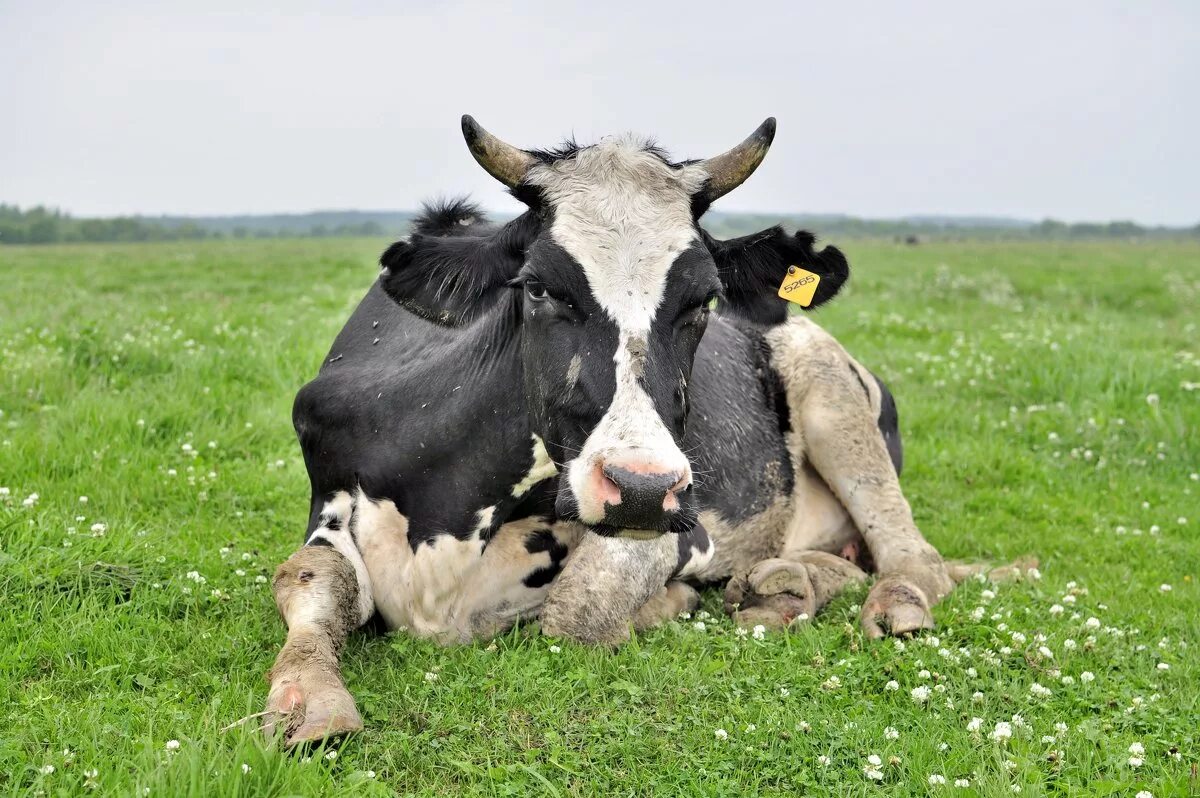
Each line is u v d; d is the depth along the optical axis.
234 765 3.87
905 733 4.70
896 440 8.45
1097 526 8.31
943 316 19.06
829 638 5.64
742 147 5.32
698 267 4.91
